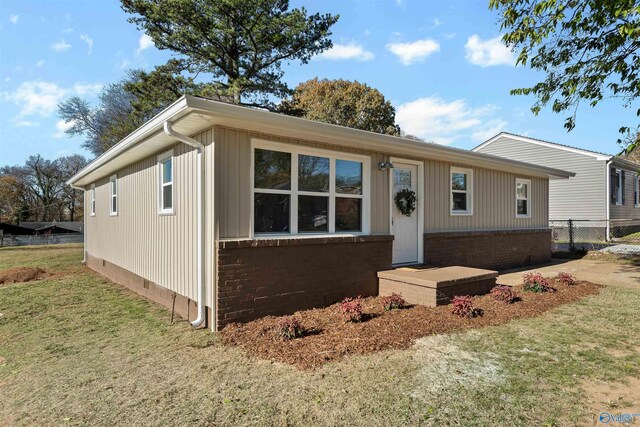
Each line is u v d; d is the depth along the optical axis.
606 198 16.72
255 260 5.09
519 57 6.79
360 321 4.93
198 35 15.48
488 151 21.45
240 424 2.70
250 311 5.04
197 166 5.15
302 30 16.50
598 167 17.02
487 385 3.24
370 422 2.70
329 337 4.38
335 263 5.99
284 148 5.55
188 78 16.64
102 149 28.75
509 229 10.22
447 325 4.79
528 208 11.02
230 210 4.95
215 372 3.59
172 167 6.09
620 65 6.37
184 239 5.59
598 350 4.05
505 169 9.75
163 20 14.97
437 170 8.20
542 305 5.83
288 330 4.39
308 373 3.51
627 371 3.52
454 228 8.57
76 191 41.03
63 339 4.77
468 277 6.06
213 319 4.80
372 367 3.61
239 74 17.12
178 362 3.86
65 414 2.88
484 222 9.43
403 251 7.46
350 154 6.38
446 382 3.29
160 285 6.54
